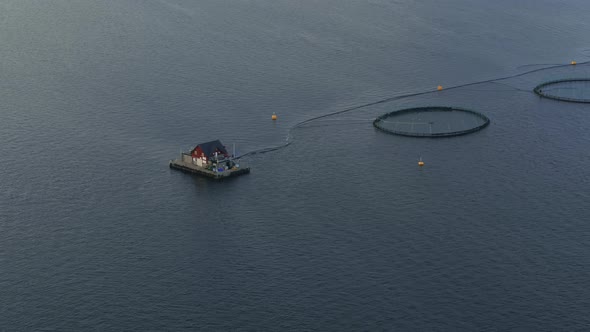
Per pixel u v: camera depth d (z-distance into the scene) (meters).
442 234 149.50
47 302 129.50
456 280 134.38
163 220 156.75
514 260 140.38
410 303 128.38
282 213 159.00
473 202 162.75
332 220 155.62
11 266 140.00
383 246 145.50
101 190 169.75
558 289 131.50
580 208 159.50
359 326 122.88
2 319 125.25
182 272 138.00
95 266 140.12
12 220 156.25
